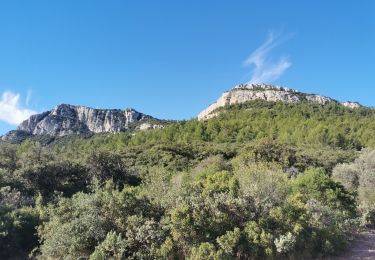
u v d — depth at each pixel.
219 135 81.75
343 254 19.41
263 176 21.77
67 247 16.36
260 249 16.28
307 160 50.56
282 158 48.19
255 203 18.14
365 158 41.66
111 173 39.56
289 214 18.14
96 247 15.56
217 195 18.16
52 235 17.08
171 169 51.41
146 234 15.93
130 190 18.95
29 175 33.84
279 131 81.81
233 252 16.02
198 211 16.89
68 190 35.47
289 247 16.42
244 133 81.31
